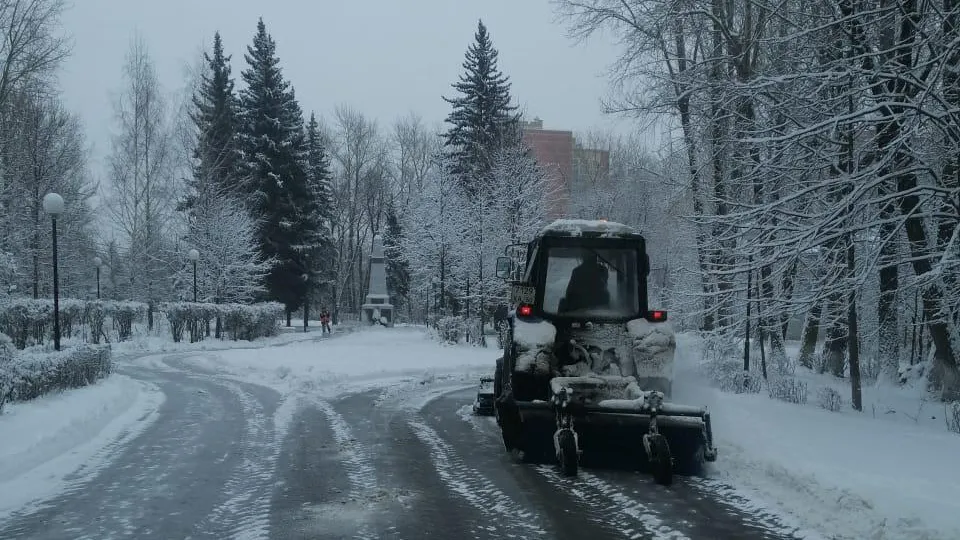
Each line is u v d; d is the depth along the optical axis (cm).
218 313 3594
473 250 3716
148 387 1739
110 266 4516
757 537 600
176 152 4494
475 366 2408
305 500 717
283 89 5297
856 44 1260
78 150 4278
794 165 1416
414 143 7244
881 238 1294
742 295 1641
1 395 1143
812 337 2331
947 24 1215
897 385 1812
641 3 2111
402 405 1473
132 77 4328
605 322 952
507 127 4488
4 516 663
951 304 1408
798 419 1136
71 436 1020
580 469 864
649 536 603
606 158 6172
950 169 1353
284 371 1998
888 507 632
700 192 2008
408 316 6731
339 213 7106
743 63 1850
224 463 892
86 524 638
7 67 3081
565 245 973
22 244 3503
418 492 751
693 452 832
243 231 4425
